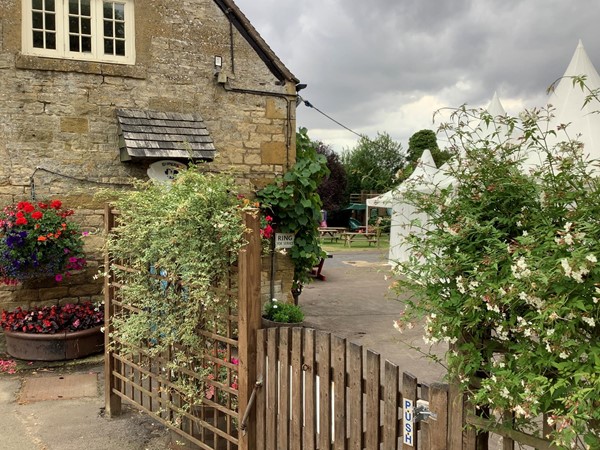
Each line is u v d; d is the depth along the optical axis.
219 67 7.83
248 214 3.33
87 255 7.15
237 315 3.45
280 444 3.26
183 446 4.00
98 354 6.78
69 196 7.05
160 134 7.28
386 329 8.18
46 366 6.36
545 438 2.01
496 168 2.25
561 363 1.80
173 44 7.61
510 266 1.94
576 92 7.41
